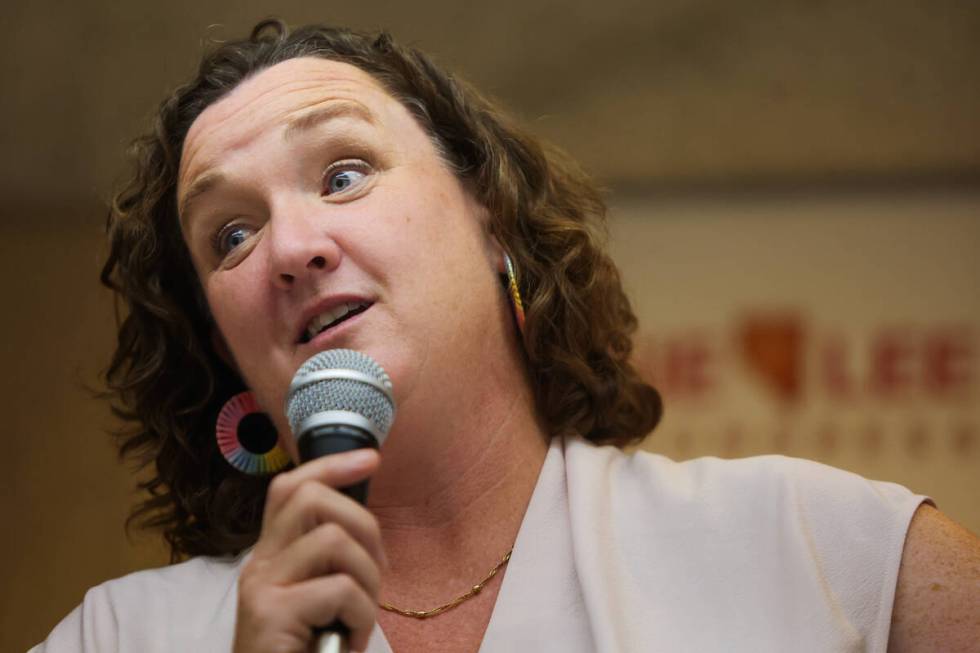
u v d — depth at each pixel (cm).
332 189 647
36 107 1786
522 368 677
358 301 616
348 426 481
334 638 447
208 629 617
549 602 571
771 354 1789
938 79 1711
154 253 739
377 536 455
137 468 756
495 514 626
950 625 541
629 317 775
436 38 1670
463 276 641
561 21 1661
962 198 1828
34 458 1845
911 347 1775
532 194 737
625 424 716
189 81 732
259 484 725
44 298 1911
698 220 1858
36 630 1783
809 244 1833
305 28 741
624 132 1814
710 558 573
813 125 1792
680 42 1702
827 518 575
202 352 743
